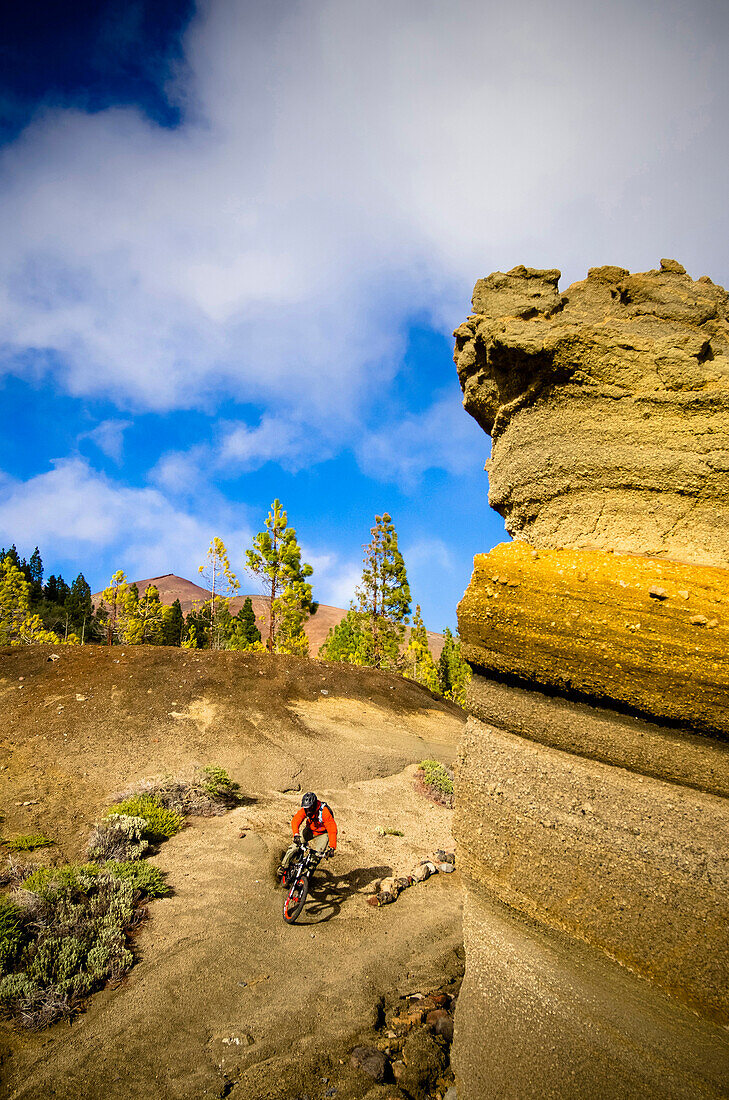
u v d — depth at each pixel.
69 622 57.53
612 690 3.38
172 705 14.79
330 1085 4.32
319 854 7.23
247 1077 4.33
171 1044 4.61
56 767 11.24
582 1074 3.21
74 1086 4.09
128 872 7.25
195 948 6.02
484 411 5.18
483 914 3.95
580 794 3.47
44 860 7.48
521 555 4.06
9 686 14.81
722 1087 2.81
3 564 35.28
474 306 4.81
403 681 22.14
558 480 4.28
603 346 4.17
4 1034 4.52
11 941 5.36
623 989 3.21
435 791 13.18
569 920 3.42
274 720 15.15
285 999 5.36
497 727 3.98
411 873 8.95
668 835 3.16
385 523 32.72
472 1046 3.79
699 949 2.99
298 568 28.47
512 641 3.75
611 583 3.58
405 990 5.78
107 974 5.43
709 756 3.15
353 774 13.49
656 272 4.52
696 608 3.31
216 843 8.88
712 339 4.14
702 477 3.85
